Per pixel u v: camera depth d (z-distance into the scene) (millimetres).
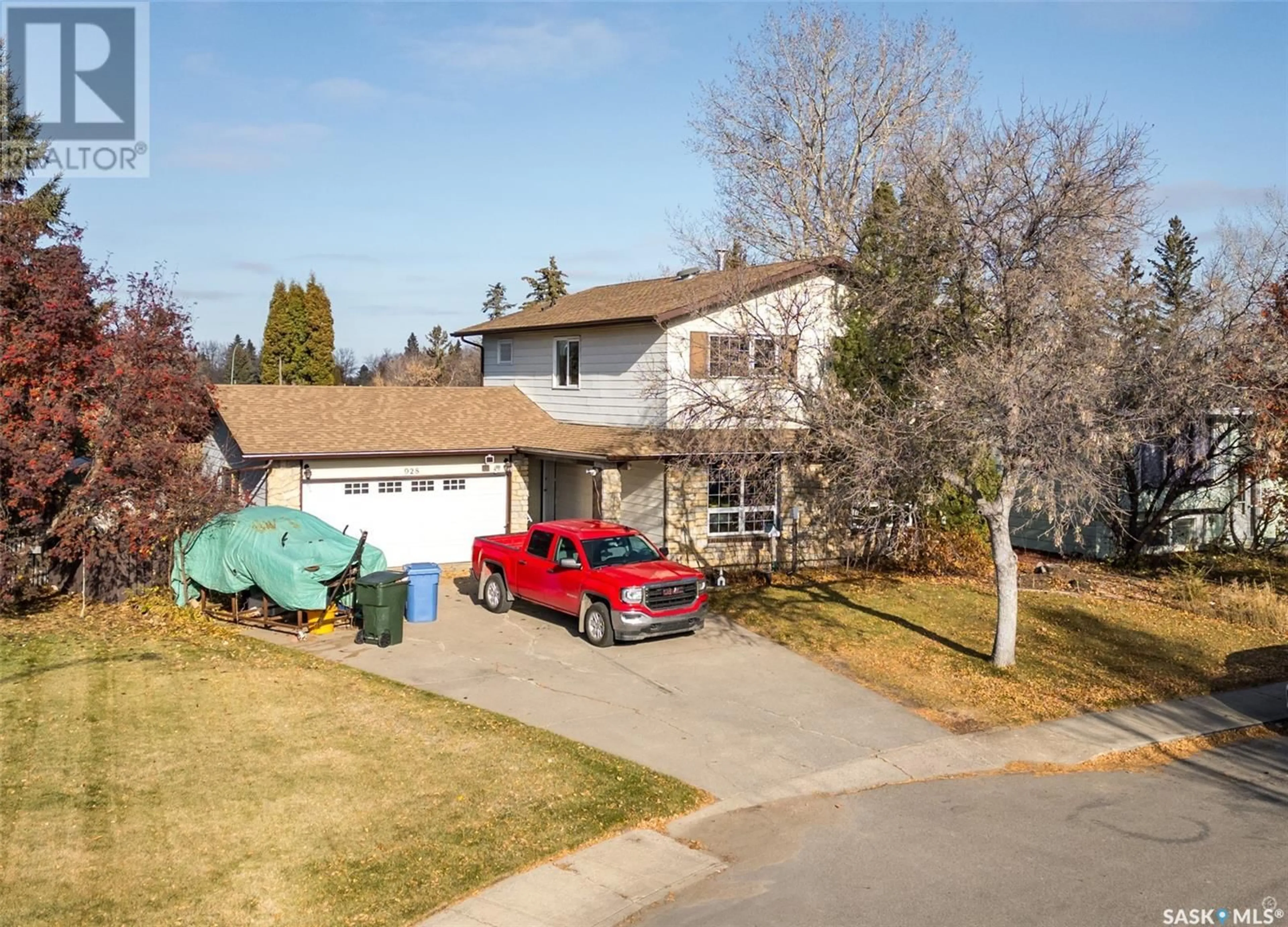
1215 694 13844
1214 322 20688
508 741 11023
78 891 7297
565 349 24922
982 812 9445
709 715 12227
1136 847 8570
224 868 7773
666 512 21172
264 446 20047
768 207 34750
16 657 14172
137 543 17109
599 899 7555
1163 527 24969
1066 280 13953
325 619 16156
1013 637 14578
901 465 13805
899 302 15750
